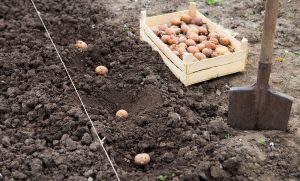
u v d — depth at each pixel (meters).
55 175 2.02
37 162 2.05
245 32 2.91
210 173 2.00
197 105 2.38
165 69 2.60
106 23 3.01
